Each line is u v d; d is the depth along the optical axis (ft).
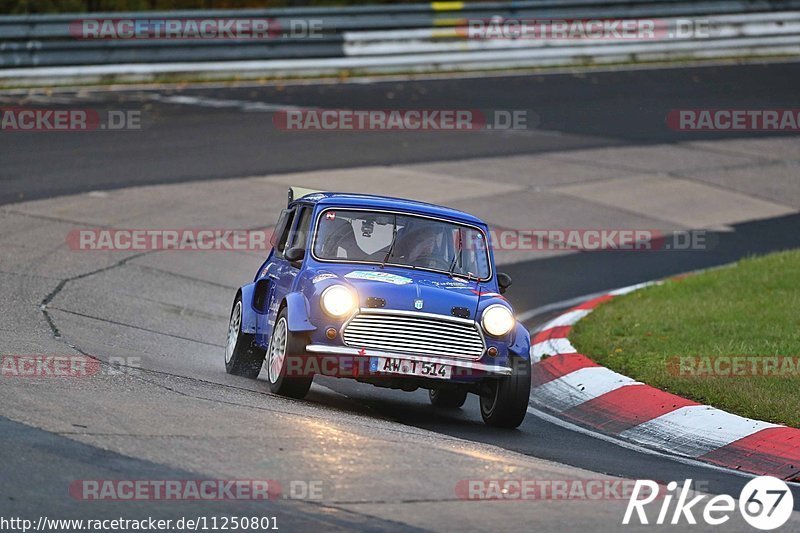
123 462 74.33
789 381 117.80
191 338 141.90
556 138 289.94
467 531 66.49
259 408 95.76
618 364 130.52
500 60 362.94
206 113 297.12
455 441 93.15
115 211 209.46
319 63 345.51
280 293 115.85
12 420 82.12
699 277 181.47
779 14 387.75
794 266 183.11
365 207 117.08
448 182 245.86
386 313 103.65
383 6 352.90
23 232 189.57
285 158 257.34
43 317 137.49
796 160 282.97
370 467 78.02
